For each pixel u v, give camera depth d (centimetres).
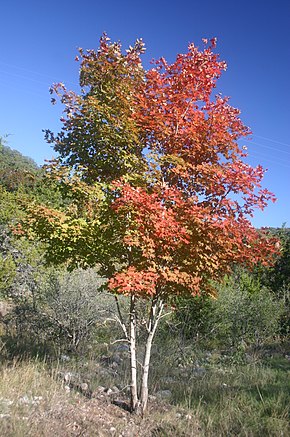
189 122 534
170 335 945
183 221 468
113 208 463
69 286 881
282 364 866
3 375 566
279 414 496
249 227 524
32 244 1159
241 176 507
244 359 884
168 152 550
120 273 462
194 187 558
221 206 527
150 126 523
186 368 785
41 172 627
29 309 927
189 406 522
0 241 1159
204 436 440
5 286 1045
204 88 559
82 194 516
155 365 757
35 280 1021
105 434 431
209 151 545
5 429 404
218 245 488
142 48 565
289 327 1177
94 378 646
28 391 532
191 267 490
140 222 448
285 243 1421
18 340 829
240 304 1052
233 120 563
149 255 457
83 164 562
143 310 862
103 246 516
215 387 618
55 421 450
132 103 527
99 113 516
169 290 529
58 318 867
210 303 1019
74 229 493
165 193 472
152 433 450
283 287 1346
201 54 555
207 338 1026
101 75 546
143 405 504
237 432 454
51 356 774
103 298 901
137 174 525
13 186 1805
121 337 932
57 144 560
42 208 500
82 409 497
